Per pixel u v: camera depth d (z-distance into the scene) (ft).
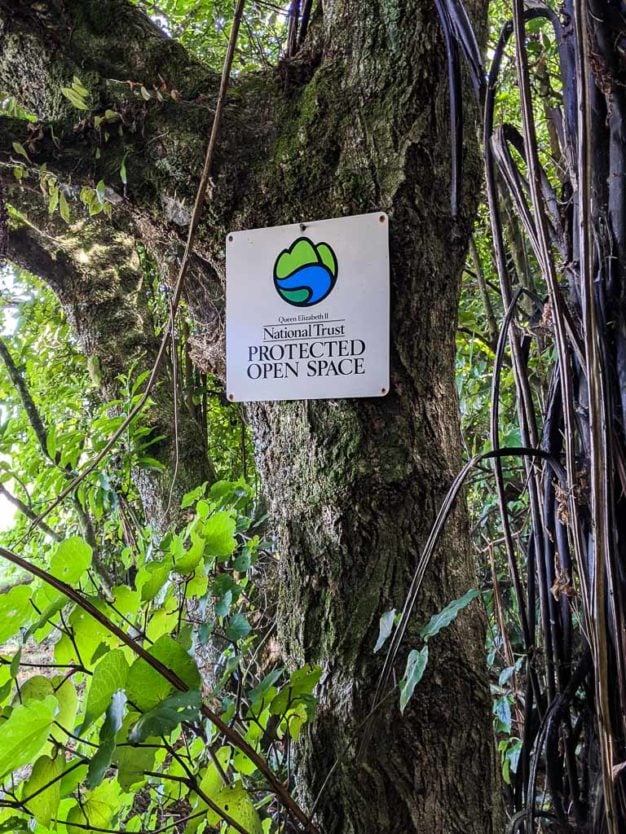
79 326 8.31
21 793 2.30
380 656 3.37
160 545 4.52
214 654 5.80
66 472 7.50
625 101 2.60
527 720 3.49
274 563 6.01
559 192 3.84
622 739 2.63
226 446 9.99
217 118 3.09
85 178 3.84
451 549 3.57
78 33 3.97
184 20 8.07
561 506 2.92
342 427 3.46
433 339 3.56
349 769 3.32
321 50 3.72
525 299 5.06
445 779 3.34
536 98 6.26
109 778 2.94
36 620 2.68
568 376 2.56
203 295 4.42
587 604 2.69
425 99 3.43
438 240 3.53
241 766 3.23
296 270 3.52
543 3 2.92
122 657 2.38
